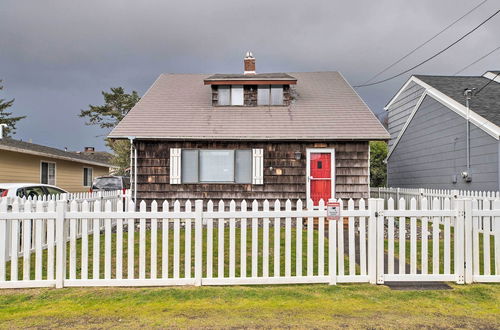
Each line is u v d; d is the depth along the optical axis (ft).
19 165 53.98
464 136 40.14
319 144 38.93
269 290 15.89
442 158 44.98
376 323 12.71
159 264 20.76
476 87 46.80
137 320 12.89
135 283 16.37
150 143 38.93
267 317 13.15
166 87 50.62
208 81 44.01
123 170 97.45
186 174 39.09
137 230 33.65
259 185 39.04
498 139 34.37
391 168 62.13
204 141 39.01
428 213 17.11
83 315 13.32
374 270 16.84
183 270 19.51
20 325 12.49
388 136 37.42
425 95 49.32
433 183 47.21
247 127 39.45
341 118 41.27
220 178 39.11
